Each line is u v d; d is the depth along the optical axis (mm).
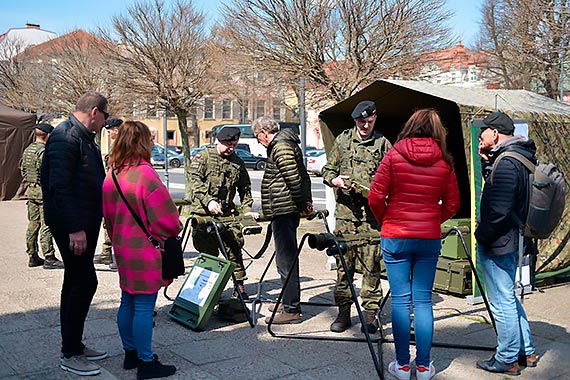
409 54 9336
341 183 4965
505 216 4000
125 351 4340
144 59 12422
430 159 3891
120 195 4023
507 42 12070
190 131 49094
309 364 4430
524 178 4020
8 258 8273
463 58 13180
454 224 6555
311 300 6242
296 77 9641
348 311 5246
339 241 4430
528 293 6473
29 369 4270
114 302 6031
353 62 9336
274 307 5578
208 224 5328
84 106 4203
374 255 5109
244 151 37625
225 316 5438
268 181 5352
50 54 23344
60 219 4031
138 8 12273
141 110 14297
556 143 6754
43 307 5836
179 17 12438
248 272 7500
